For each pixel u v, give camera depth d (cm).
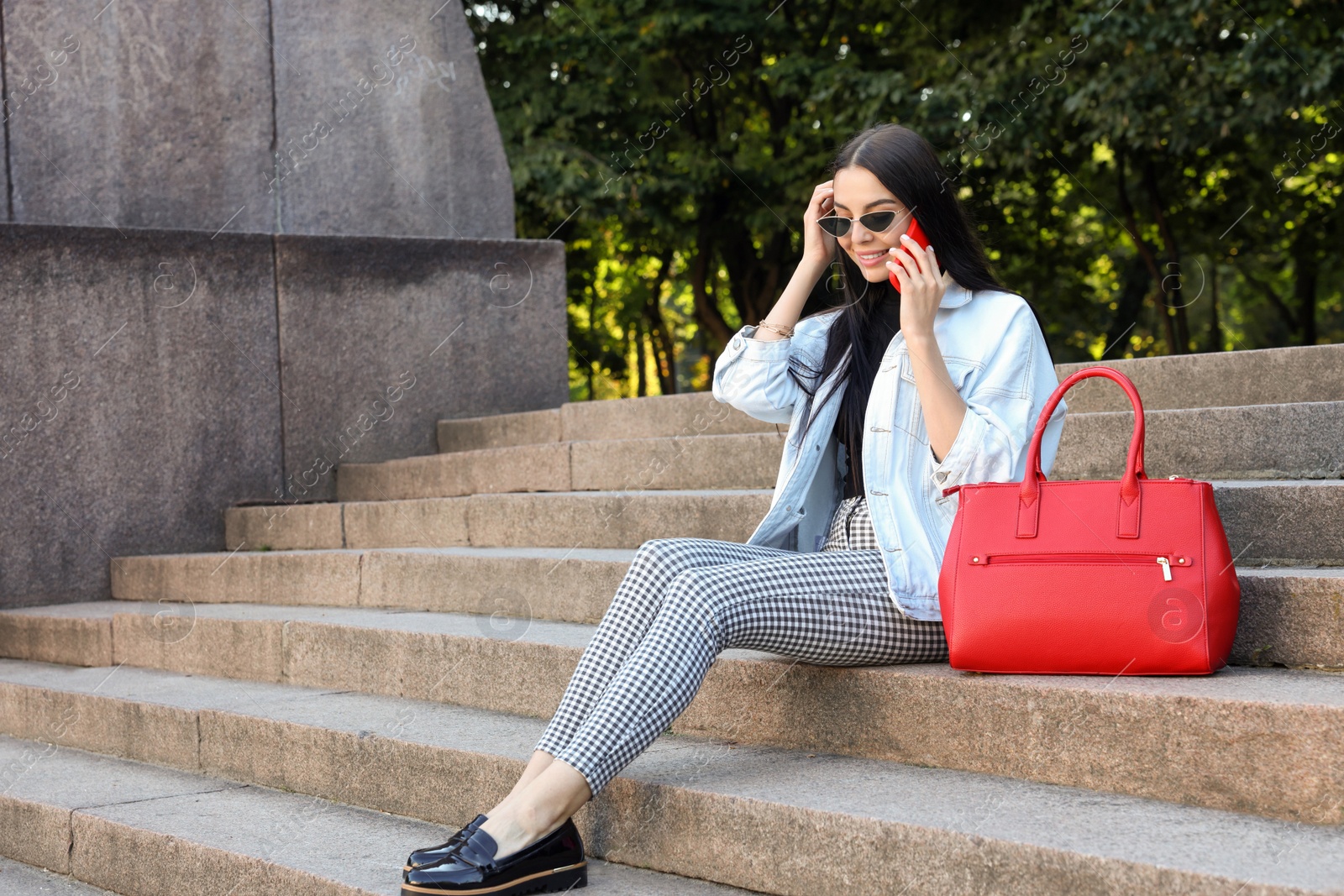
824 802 231
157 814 321
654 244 1506
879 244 267
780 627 256
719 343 1544
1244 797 215
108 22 675
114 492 618
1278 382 408
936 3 1280
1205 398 423
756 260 1516
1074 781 235
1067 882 194
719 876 243
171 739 379
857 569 265
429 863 234
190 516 641
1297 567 294
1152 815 213
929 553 262
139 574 592
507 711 342
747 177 1339
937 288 253
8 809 350
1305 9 1087
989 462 252
